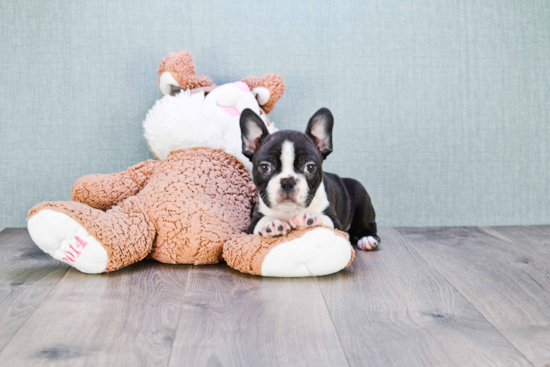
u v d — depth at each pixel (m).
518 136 2.70
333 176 2.23
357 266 1.90
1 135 2.54
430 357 1.14
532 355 1.15
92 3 2.49
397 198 2.69
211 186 1.99
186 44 2.54
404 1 2.59
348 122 2.63
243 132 1.87
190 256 1.86
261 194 1.76
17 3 2.47
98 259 1.69
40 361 1.10
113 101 2.55
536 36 2.66
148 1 2.51
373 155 2.66
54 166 2.58
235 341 1.21
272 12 2.55
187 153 2.09
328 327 1.30
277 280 1.71
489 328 1.30
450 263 1.94
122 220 1.80
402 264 1.93
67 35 2.50
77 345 1.18
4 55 2.49
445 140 2.67
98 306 1.44
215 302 1.48
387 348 1.18
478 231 2.56
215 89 2.19
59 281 1.68
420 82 2.63
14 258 1.98
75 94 2.54
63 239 1.66
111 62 2.53
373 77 2.62
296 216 1.73
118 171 2.60
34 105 2.53
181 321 1.33
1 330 1.27
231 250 1.76
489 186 2.70
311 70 2.59
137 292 1.57
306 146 1.75
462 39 2.63
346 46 2.59
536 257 2.04
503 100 2.67
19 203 2.59
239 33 2.55
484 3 2.62
